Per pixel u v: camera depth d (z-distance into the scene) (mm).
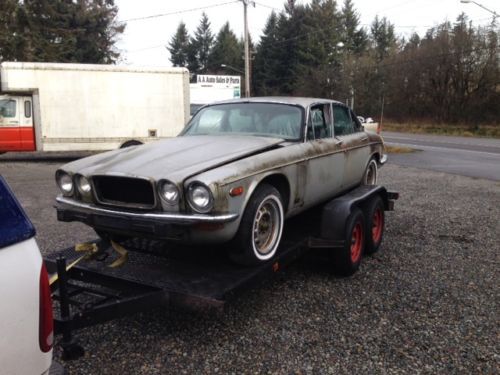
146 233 3518
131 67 14883
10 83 13977
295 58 63438
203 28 82312
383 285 4773
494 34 37406
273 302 4312
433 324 3930
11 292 1785
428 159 17578
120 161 3891
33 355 1885
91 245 4016
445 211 8328
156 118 15375
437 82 40938
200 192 3377
